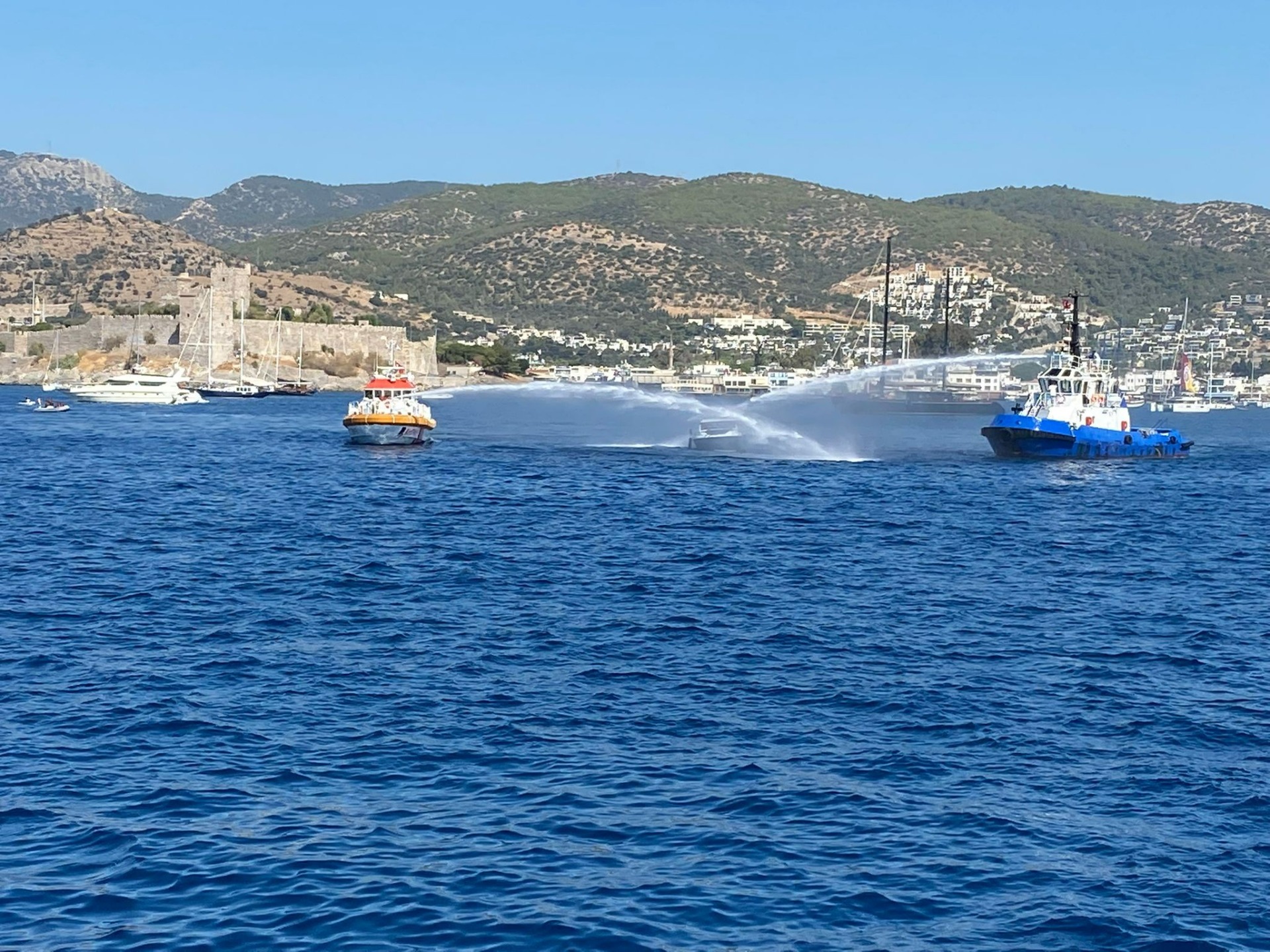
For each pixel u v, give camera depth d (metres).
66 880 31.61
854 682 48.84
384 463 139.38
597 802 36.47
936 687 48.28
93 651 52.25
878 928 29.92
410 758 39.75
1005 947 29.20
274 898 30.73
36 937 29.06
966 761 40.19
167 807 35.81
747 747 41.16
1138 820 35.78
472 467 134.75
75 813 35.38
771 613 61.47
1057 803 36.97
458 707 44.84
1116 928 29.97
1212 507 110.31
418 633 56.09
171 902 30.53
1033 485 124.00
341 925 29.53
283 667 49.94
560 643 54.44
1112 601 66.31
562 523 92.44
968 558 79.75
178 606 61.66
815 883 31.92
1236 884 32.19
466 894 31.00
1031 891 31.70
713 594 66.00
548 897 30.92
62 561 74.25
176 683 47.50
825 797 37.03
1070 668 51.53
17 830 34.22
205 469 132.38
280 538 84.12
